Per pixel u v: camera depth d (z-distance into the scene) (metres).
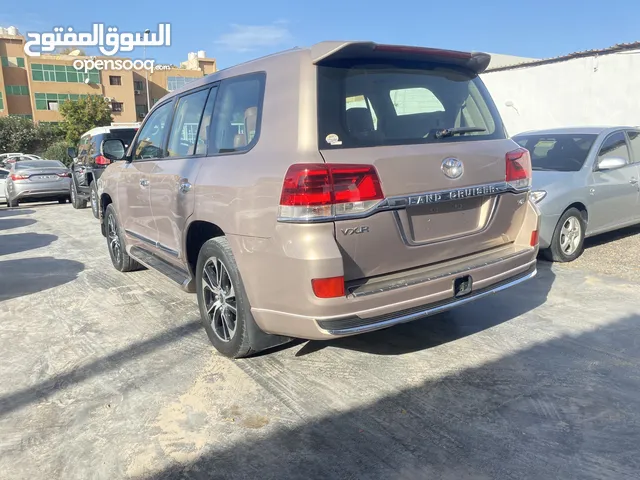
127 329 4.50
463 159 3.34
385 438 2.81
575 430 2.83
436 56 3.41
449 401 3.16
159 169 4.56
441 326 4.33
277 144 3.08
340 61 3.10
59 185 15.10
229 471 2.58
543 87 14.75
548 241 6.00
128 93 67.31
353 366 3.65
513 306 4.75
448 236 3.37
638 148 7.16
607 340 3.97
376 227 2.99
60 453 2.75
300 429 2.91
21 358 3.96
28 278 6.31
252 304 3.27
